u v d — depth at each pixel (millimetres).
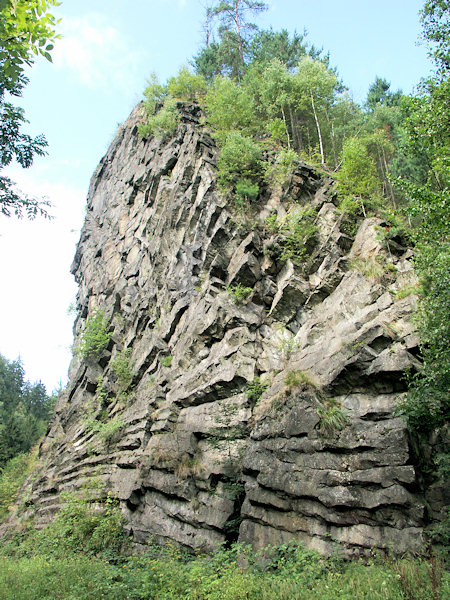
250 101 26219
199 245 20469
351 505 9727
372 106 38812
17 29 7816
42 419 67188
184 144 25750
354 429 10570
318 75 26406
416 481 9266
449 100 10977
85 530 16406
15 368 73812
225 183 20812
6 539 23812
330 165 25250
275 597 8047
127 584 10125
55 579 10812
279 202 19625
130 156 35031
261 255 18234
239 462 13047
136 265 26859
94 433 23203
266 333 16094
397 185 10953
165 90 33594
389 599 6938
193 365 17375
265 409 13211
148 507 15422
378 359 11047
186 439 14945
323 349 13000
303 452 11188
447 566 7953
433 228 10555
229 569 10086
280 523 10953
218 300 17219
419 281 11992
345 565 9078
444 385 9219
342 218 16875
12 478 33688
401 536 8906
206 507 13047
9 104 9523
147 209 27969
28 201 10023
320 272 16375
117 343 25891
